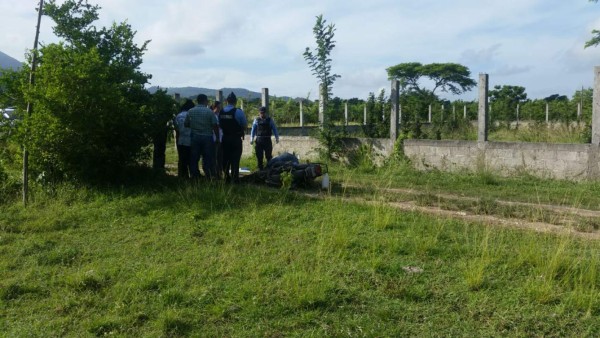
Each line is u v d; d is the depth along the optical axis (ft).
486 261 18.11
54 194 32.17
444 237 21.77
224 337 14.28
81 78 31.63
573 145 37.19
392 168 44.09
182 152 38.63
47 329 14.97
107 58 37.01
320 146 50.42
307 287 16.48
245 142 59.21
